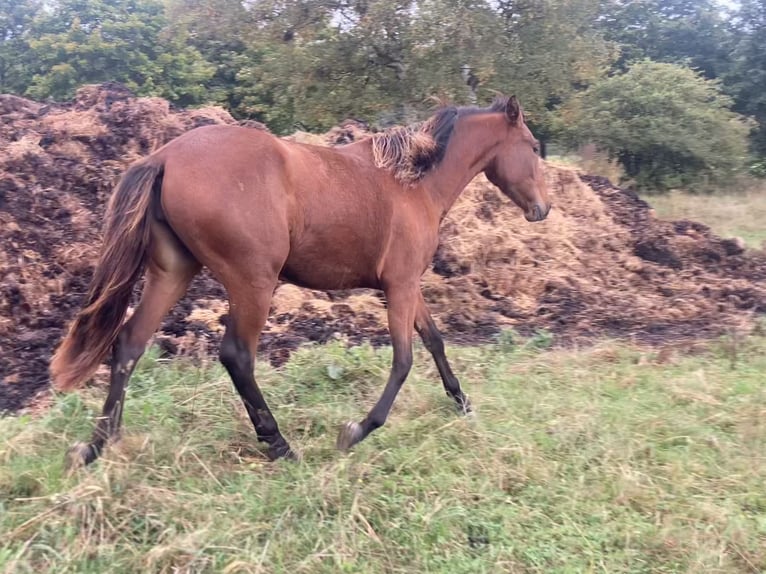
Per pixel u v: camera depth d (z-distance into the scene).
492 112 4.96
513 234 8.59
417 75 15.91
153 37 23.08
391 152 4.31
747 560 3.43
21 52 23.92
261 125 8.70
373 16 15.72
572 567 3.32
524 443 4.26
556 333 6.91
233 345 3.92
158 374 4.98
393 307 4.34
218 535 3.17
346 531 3.34
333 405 4.75
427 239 4.46
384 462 4.05
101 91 8.22
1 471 3.54
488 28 15.38
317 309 6.69
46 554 3.04
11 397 4.74
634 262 8.91
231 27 16.84
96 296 3.63
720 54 25.77
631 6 27.34
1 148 7.12
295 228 3.91
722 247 9.73
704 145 17.41
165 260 3.80
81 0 24.11
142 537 3.21
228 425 4.34
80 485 3.32
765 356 6.19
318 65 16.56
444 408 4.81
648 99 17.64
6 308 5.85
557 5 15.84
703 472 4.19
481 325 7.08
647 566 3.40
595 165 16.17
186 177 3.60
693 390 5.30
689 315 7.67
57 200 6.89
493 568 3.28
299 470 3.85
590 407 4.87
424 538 3.42
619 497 3.84
